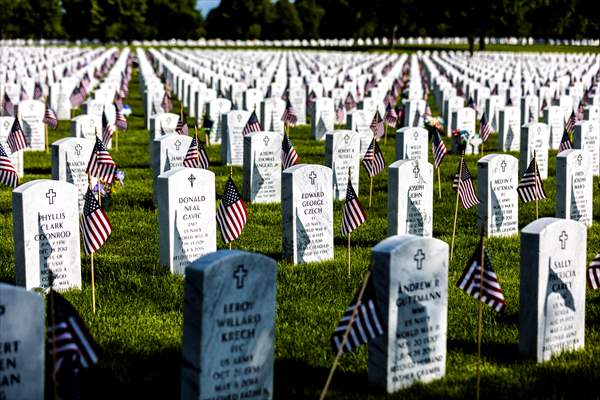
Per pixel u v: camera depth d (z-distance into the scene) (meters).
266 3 146.38
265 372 9.16
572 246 10.54
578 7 123.62
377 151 19.91
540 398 9.45
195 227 14.16
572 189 16.92
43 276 12.83
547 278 10.40
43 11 145.88
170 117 24.06
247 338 8.99
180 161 18.88
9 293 8.14
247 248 15.84
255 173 19.61
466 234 17.11
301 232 14.65
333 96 38.78
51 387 9.59
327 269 14.38
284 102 31.23
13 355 8.23
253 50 101.12
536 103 33.16
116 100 35.12
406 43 127.12
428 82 55.56
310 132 32.97
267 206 19.41
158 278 13.73
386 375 9.60
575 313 10.76
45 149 27.39
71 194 12.90
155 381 9.84
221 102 29.77
